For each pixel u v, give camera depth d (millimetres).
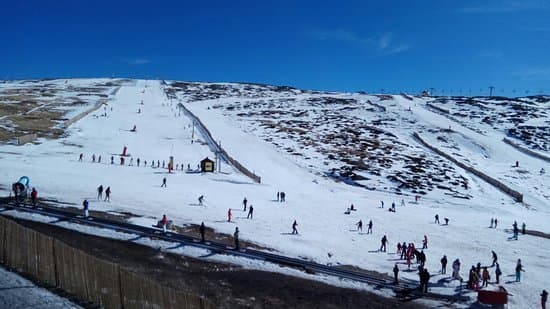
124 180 58406
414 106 162125
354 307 27969
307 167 81875
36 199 41031
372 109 153375
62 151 73000
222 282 28781
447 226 53781
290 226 46375
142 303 19359
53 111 113000
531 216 65000
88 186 51688
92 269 20578
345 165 84875
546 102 176625
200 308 19172
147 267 28984
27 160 63375
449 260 41344
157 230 36844
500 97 190625
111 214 40375
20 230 23469
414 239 47219
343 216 53688
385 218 54906
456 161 93812
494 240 49281
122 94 171625
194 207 48438
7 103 119125
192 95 186875
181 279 27969
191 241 35344
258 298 27047
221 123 117500
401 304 29625
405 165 88250
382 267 37562
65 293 21016
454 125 131875
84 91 174000
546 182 87000
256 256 34312
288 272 32312
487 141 115188
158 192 53594
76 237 32531
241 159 80438
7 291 20141
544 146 114000
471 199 72000
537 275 39062
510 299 33656
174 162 73688
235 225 43656
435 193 73375
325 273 33031
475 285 34250
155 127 104188
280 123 123750
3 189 45000
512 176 88625
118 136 90625
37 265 22578
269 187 65250
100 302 20266
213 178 66188
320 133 112062
